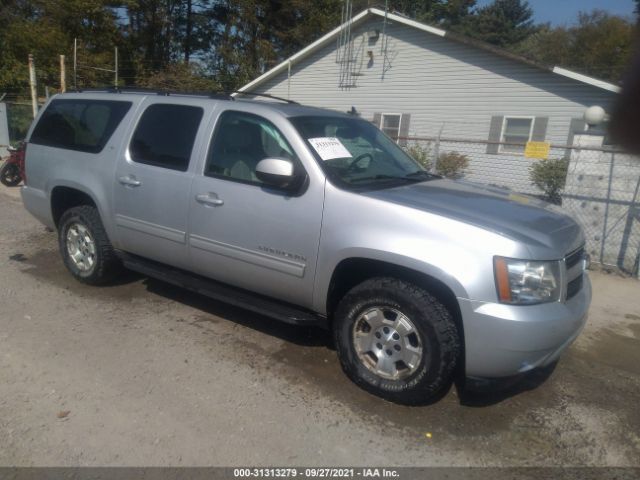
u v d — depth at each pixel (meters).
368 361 3.39
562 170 12.79
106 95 4.80
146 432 2.90
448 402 3.38
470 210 3.28
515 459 2.88
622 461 2.91
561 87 14.73
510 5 50.00
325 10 33.41
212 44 36.12
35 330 4.04
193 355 3.79
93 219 4.74
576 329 3.19
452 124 16.81
